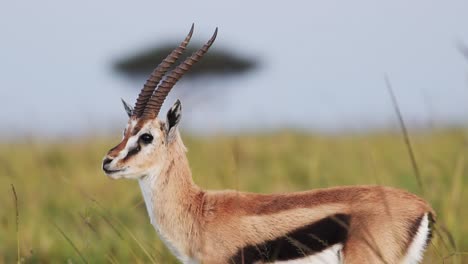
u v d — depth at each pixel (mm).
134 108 27422
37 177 49781
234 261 25875
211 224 26109
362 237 24312
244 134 66438
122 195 42188
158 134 26797
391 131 59781
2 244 35719
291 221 25422
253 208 26000
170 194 26750
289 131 66812
